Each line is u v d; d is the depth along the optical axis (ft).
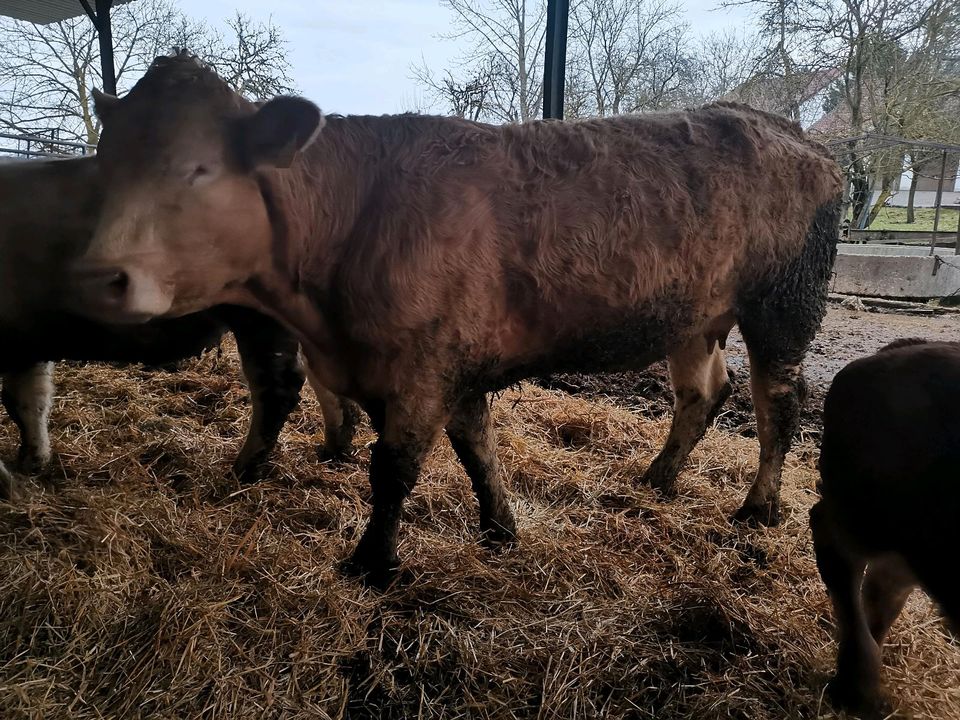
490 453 9.52
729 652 7.95
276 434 11.10
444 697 7.20
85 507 9.50
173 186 6.36
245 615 7.93
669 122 9.05
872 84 49.98
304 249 7.56
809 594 9.02
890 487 6.05
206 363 16.65
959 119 48.88
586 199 8.12
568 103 40.91
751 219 9.16
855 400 6.51
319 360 8.46
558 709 7.00
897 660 7.73
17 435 12.47
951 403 5.75
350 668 7.48
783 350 10.23
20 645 7.22
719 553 9.82
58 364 15.65
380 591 8.61
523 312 8.22
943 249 39.83
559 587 8.87
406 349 7.75
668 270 8.63
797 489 12.03
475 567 9.02
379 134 7.97
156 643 7.27
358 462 12.21
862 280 32.30
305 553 9.12
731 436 14.46
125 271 6.18
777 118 10.21
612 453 13.08
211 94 6.63
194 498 10.25
